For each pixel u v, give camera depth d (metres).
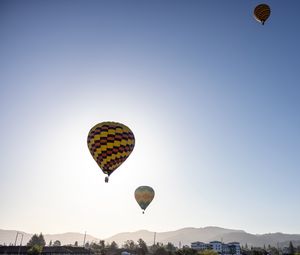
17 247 115.31
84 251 135.75
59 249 120.56
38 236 197.12
